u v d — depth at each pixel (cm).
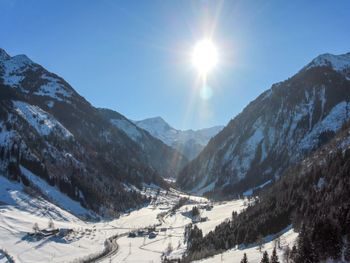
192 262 17388
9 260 19025
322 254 11944
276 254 13175
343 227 12281
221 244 18938
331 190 16950
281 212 17650
